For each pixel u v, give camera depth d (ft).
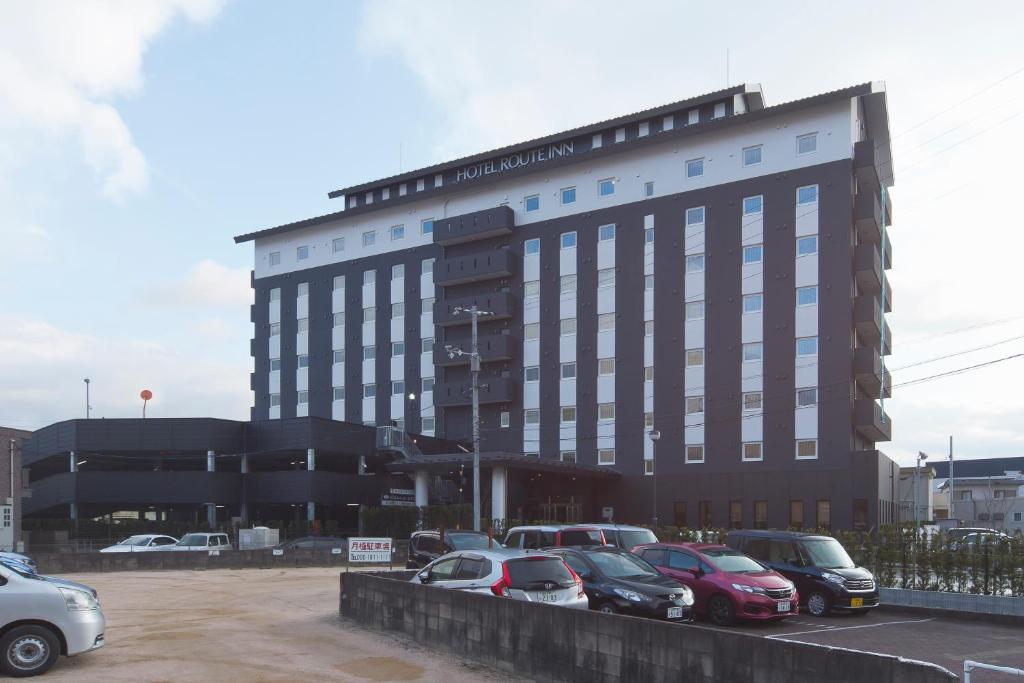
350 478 161.38
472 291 188.65
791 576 60.80
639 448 160.86
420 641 45.14
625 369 164.45
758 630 52.34
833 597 58.44
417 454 167.32
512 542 70.23
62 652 35.50
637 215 167.02
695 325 157.17
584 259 172.76
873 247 145.18
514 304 180.96
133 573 100.63
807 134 149.89
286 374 213.66
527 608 36.27
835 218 144.77
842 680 22.95
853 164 146.41
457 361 183.52
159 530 151.33
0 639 34.47
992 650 45.52
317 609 62.18
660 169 165.68
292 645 44.75
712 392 153.58
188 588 80.43
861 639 49.29
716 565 55.16
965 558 62.69
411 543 78.74
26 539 128.77
